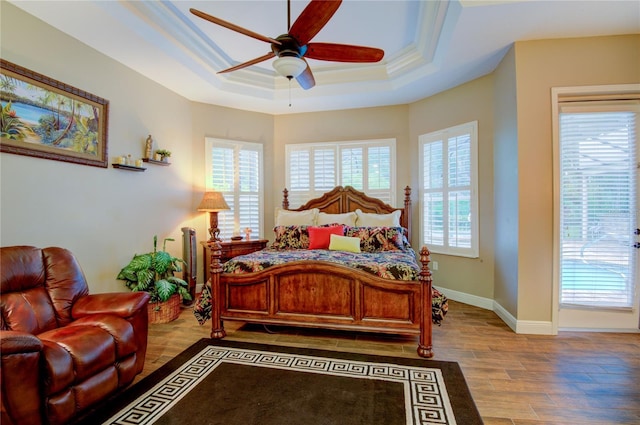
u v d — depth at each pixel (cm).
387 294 268
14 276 203
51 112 265
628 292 300
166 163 395
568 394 204
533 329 304
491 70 362
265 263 297
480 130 381
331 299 280
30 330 197
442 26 292
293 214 448
